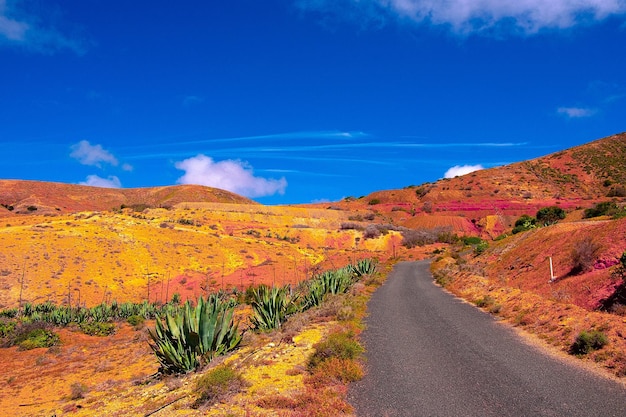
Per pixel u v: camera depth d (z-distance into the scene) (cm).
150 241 6094
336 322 1351
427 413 600
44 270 4644
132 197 18238
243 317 2269
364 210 12631
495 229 9481
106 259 5266
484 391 683
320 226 9306
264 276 5312
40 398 1341
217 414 621
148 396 836
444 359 895
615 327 915
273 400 649
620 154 13488
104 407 820
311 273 5416
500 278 2106
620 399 621
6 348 2502
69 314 3203
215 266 5712
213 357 1015
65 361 2097
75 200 16188
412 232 8762
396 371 815
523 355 903
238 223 8619
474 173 15225
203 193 18762
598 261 1423
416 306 1738
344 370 784
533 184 12750
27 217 6919
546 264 1831
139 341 2386
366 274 3253
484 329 1215
